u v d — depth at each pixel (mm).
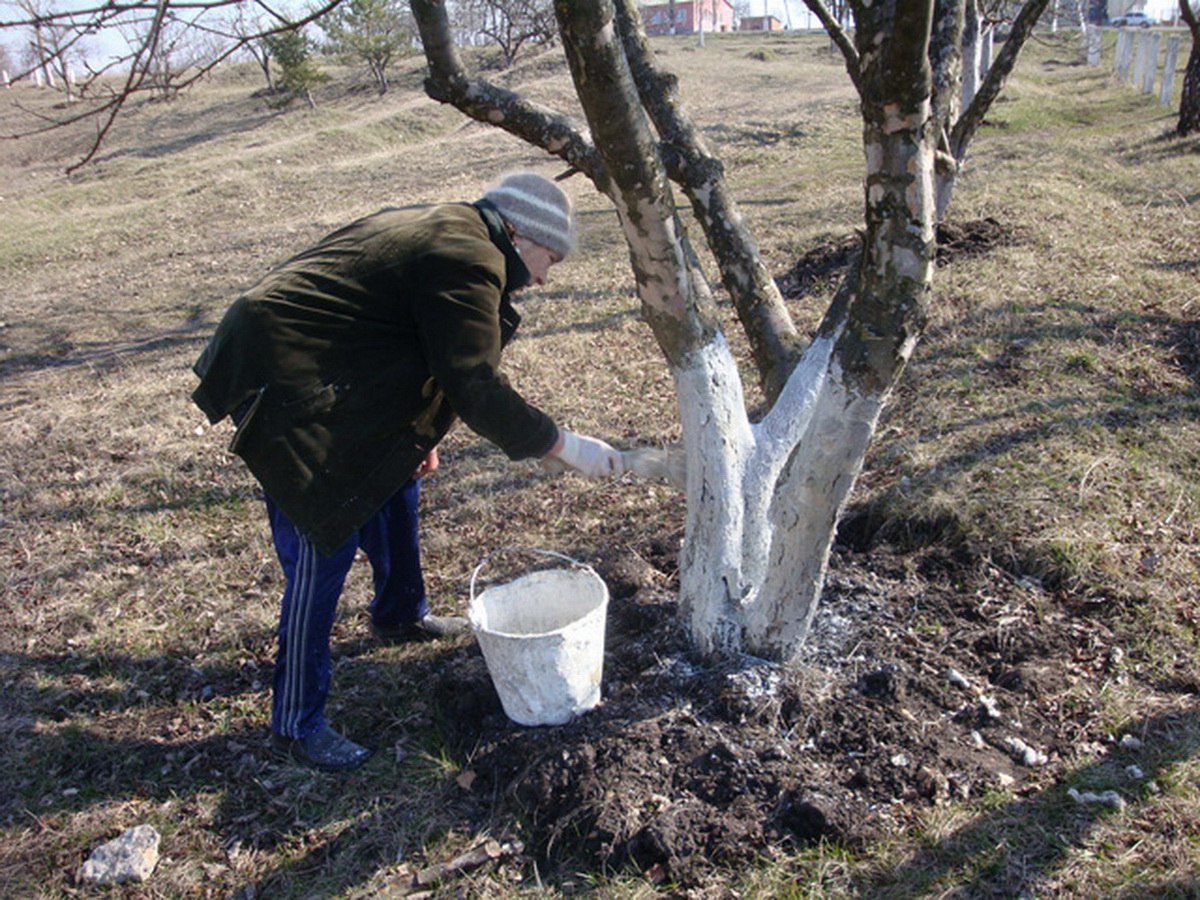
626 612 3227
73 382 7266
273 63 32250
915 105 2086
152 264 12219
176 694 3232
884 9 2008
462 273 2396
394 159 18844
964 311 5504
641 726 2596
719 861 2297
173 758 2900
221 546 4238
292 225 13602
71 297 10750
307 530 2484
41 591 3965
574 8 1937
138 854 2510
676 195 11914
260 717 3064
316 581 2602
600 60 2025
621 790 2430
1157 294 5547
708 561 2734
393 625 3350
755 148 15453
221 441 5379
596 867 2324
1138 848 2203
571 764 2502
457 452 4887
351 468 2479
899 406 4543
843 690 2732
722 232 3006
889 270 2285
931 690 2734
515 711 2699
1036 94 19297
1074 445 3893
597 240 9836
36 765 2898
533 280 2656
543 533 4035
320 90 30562
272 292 2428
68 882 2486
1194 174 9148
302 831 2582
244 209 15617
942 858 2232
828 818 2295
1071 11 33688
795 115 18234
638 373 5789
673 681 2764
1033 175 9469
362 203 15164
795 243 8125
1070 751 2521
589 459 2572
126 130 26859
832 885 2199
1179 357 4676
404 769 2762
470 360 2379
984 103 3959
